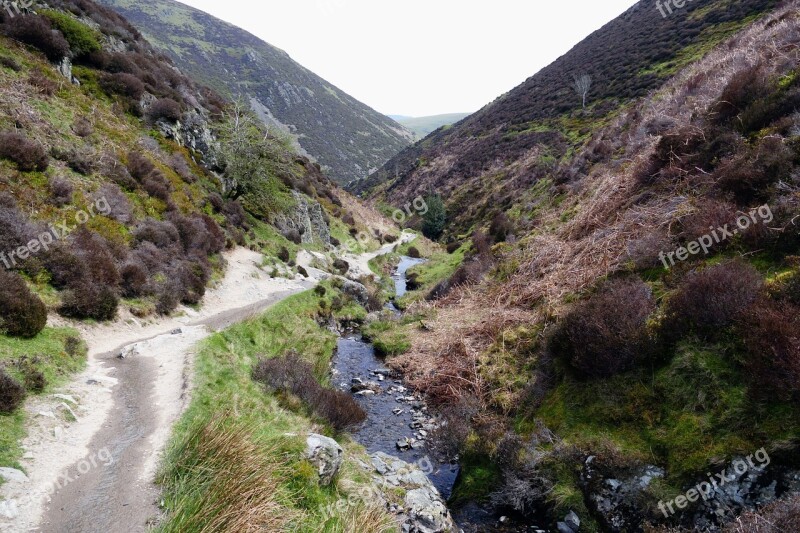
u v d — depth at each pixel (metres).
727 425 8.30
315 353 17.98
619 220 17.56
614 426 9.97
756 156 12.28
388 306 30.83
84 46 27.84
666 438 8.96
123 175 20.23
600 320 11.35
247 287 22.41
